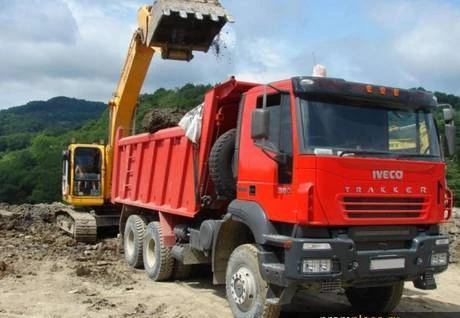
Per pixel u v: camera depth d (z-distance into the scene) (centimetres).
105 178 1475
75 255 1241
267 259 691
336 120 678
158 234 1011
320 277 636
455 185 2445
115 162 1326
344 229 659
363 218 658
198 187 884
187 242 955
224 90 843
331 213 640
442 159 739
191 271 1031
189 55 1134
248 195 743
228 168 835
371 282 689
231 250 813
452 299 939
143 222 1137
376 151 685
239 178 768
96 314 777
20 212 1908
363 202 660
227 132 855
